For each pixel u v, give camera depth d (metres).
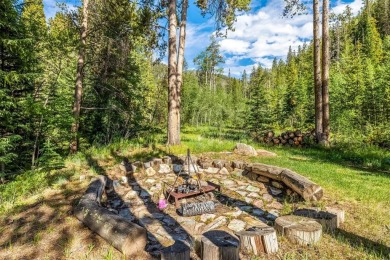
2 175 6.82
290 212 4.53
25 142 8.28
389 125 13.01
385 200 4.67
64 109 8.59
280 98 33.56
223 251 2.79
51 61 10.11
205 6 10.97
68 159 7.66
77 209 4.10
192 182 6.34
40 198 4.94
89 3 10.26
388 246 3.18
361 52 36.41
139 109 14.50
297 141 12.78
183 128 27.09
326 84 12.08
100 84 11.90
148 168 7.19
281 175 5.71
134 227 3.27
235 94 46.56
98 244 3.35
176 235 3.90
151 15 10.51
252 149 8.69
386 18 45.28
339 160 8.78
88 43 10.62
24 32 7.70
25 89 8.28
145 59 15.63
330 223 3.59
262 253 3.03
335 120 18.86
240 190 5.91
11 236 3.62
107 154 8.29
